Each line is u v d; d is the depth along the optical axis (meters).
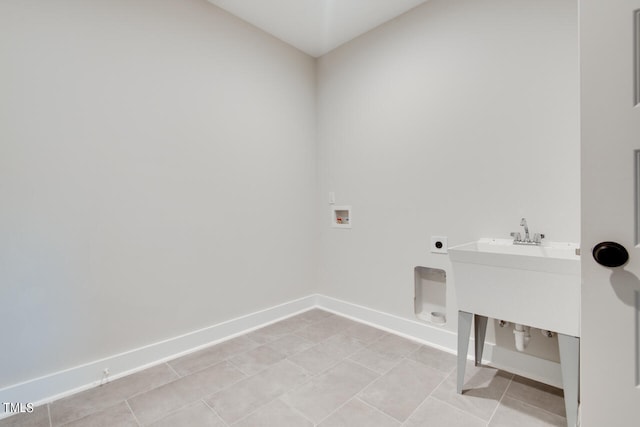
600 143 0.94
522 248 1.67
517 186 1.75
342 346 2.12
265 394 1.59
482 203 1.88
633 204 0.89
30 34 1.50
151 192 1.91
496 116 1.82
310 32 2.51
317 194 2.93
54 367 1.58
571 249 1.52
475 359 1.83
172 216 2.00
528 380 1.69
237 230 2.35
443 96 2.04
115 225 1.77
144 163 1.87
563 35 1.59
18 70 1.47
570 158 1.58
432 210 2.11
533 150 1.69
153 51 1.91
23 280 1.50
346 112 2.65
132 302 1.84
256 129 2.46
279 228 2.63
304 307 2.83
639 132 0.88
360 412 1.44
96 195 1.70
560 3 1.60
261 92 2.49
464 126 1.95
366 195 2.51
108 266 1.75
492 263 1.42
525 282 1.35
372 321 2.50
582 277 0.97
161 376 1.76
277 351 2.05
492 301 1.46
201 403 1.52
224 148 2.26
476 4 1.88
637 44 0.88
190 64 2.07
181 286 2.05
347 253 2.68
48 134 1.55
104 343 1.74
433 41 2.08
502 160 1.80
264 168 2.52
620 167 0.91
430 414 1.42
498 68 1.80
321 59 2.87
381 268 2.43
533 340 1.71
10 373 1.47
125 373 1.79
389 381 1.69
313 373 1.78
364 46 2.51
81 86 1.65
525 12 1.71
